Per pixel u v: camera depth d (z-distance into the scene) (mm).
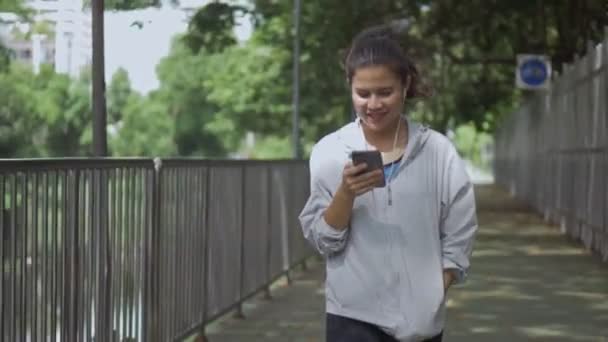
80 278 6066
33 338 5375
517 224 23641
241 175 10422
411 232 4387
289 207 13438
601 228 16297
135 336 7117
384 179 4262
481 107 34031
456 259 4441
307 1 25312
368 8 25031
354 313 4418
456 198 4430
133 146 57875
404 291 4383
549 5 24703
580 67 19016
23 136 37812
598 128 16688
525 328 10008
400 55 4348
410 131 4453
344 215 4320
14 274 5125
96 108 8977
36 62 13781
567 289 12609
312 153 4594
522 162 34000
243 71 40812
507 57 29812
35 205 5391
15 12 12805
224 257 9688
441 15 25906
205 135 59594
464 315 10703
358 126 4500
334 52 26047
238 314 10516
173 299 7961
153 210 7453
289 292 12461
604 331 9883
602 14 22547
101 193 6402
